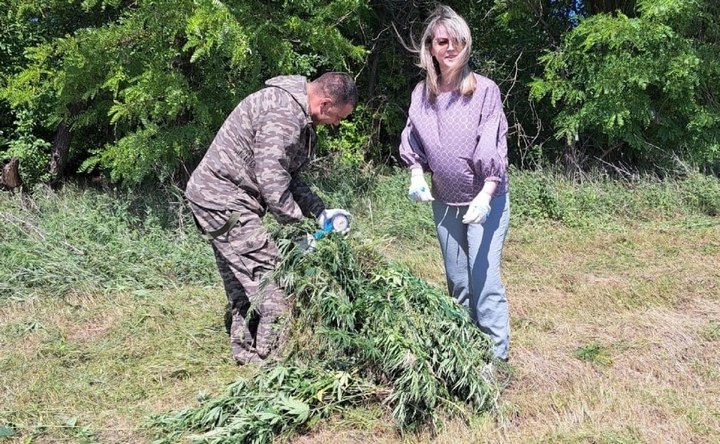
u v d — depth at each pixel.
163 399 3.52
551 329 4.47
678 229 7.13
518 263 6.03
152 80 6.39
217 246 3.81
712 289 5.15
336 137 9.84
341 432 3.12
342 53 7.89
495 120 3.40
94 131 8.67
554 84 8.86
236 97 7.01
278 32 7.30
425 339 3.18
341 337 3.16
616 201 7.95
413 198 3.53
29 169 7.86
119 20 6.87
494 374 3.52
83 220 6.12
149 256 5.61
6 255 5.45
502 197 3.51
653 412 3.23
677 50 8.35
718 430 3.03
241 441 2.98
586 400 3.37
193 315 4.63
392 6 9.80
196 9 6.14
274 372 3.30
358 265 3.41
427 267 5.79
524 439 2.98
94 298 4.96
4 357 3.95
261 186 3.59
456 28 3.31
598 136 9.55
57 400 3.50
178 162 7.39
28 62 8.02
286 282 3.34
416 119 3.53
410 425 3.11
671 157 8.95
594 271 5.72
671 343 4.07
